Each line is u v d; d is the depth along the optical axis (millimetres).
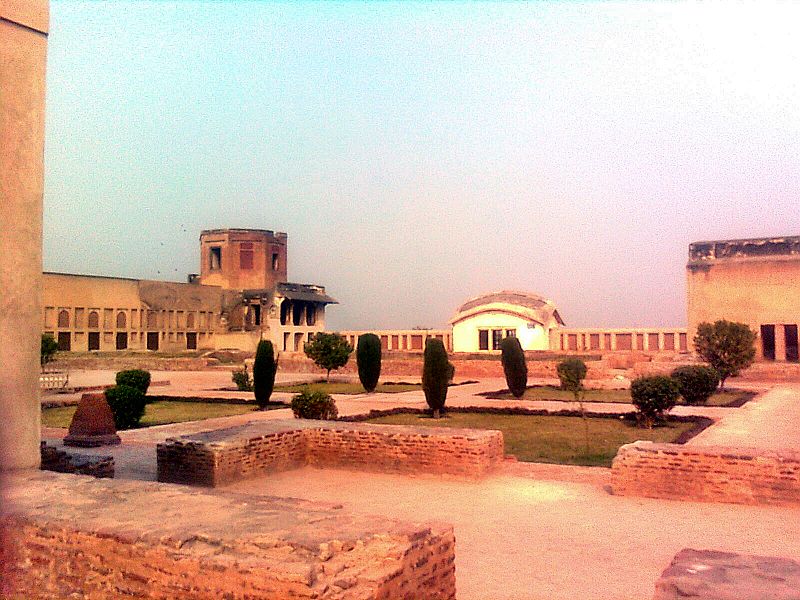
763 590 4293
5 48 7828
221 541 4703
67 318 49625
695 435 13914
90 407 13859
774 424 15156
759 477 8664
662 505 8742
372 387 26453
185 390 28328
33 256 7996
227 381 33562
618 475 9297
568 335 45562
